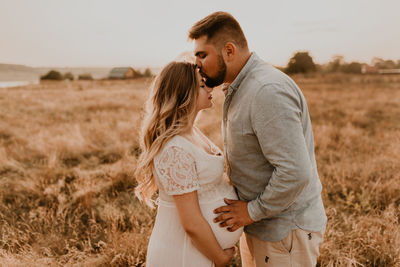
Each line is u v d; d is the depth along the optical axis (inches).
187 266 54.1
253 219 53.2
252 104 49.4
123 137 237.5
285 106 46.1
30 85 1214.9
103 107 429.4
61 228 113.1
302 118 53.7
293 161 45.8
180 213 51.1
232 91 54.6
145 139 56.8
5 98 557.0
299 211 54.6
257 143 52.3
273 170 53.5
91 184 144.3
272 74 49.7
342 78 1199.6
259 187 55.2
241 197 58.9
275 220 54.7
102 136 243.3
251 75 52.4
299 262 56.4
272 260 57.4
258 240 58.8
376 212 115.7
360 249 91.9
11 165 179.0
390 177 145.6
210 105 61.0
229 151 58.4
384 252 86.7
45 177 158.1
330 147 209.0
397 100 458.3
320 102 445.4
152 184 60.5
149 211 119.4
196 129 68.1
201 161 52.8
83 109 417.4
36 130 272.1
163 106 53.9
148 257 58.1
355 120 298.4
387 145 205.3
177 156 50.0
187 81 54.2
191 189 50.1
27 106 445.7
